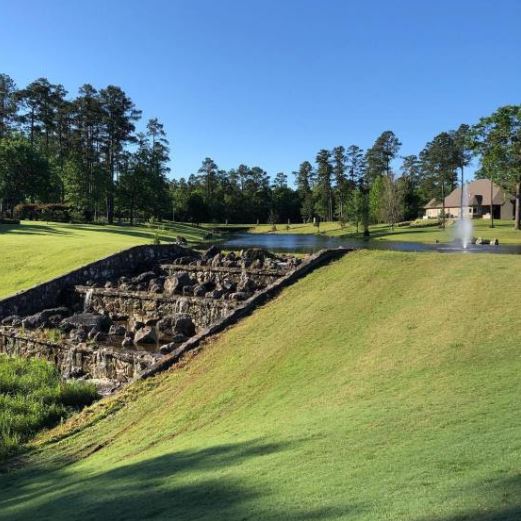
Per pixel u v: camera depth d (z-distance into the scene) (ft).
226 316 42.42
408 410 21.81
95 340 48.78
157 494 17.92
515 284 36.78
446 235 176.35
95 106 205.05
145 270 71.72
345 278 44.75
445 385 24.21
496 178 168.86
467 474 14.85
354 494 14.69
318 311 39.42
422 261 45.29
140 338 47.55
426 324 33.04
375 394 24.98
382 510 13.30
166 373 36.01
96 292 61.98
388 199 246.06
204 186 383.86
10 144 169.48
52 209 181.78
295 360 32.58
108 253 75.36
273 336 37.09
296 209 384.88
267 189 387.75
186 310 53.42
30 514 19.02
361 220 228.63
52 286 63.57
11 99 200.75
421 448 17.49
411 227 230.07
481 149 168.14
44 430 32.01
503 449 16.29
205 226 307.78
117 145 215.10
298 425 22.89
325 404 25.30
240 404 28.76
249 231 298.35
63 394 36.09
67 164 199.72
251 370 32.78
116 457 25.32
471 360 26.86
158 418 29.78
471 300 35.19
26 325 53.62
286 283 46.55
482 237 156.66
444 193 300.81
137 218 245.45
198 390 32.09
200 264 66.74
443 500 13.35
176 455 22.62
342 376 28.63
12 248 83.66
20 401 34.68
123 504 17.69
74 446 28.55
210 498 16.51
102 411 32.50
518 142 162.30
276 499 15.35
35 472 25.71
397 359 28.99
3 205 188.14
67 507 18.76
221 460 20.39
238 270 59.47
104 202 210.18
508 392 21.95
